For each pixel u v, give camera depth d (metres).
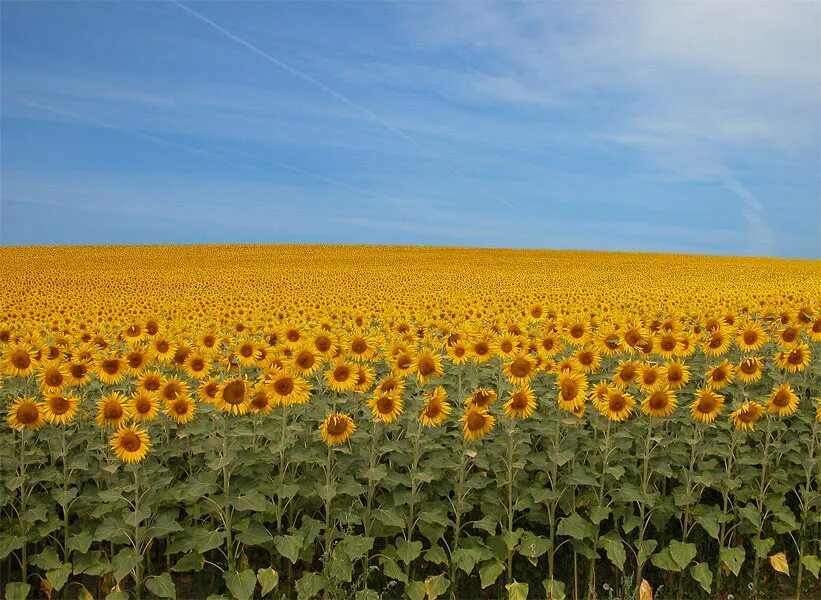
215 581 7.69
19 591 7.04
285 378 7.54
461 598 7.61
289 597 7.32
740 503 8.58
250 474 7.93
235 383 7.35
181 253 72.94
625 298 24.34
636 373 8.21
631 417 9.64
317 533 7.18
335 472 7.77
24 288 37.06
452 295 30.06
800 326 10.04
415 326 13.38
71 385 8.73
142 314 18.16
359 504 7.59
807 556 7.86
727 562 7.43
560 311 16.45
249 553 7.89
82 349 8.98
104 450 7.88
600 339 9.80
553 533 7.50
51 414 7.52
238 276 47.94
